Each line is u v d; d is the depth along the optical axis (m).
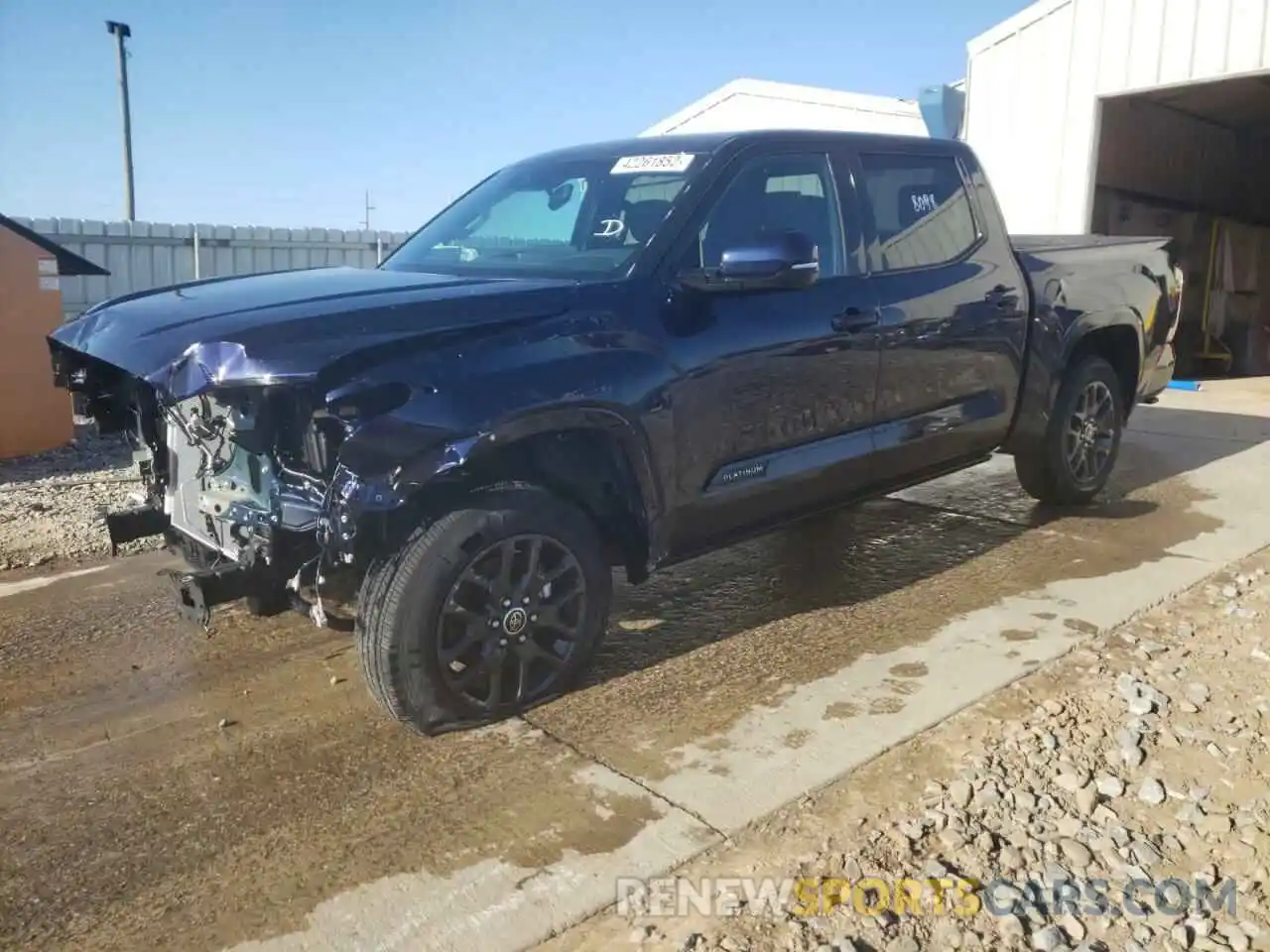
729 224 4.11
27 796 3.22
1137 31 12.84
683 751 3.40
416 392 3.16
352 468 3.04
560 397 3.38
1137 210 15.98
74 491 7.38
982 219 5.25
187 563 4.41
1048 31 13.88
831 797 3.12
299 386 3.08
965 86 15.24
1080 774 3.19
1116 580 4.95
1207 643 4.18
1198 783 3.13
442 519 3.33
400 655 3.30
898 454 4.73
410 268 4.39
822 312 4.27
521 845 2.91
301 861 2.86
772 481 4.18
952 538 5.68
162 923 2.62
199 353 3.11
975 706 3.68
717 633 4.40
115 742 3.57
